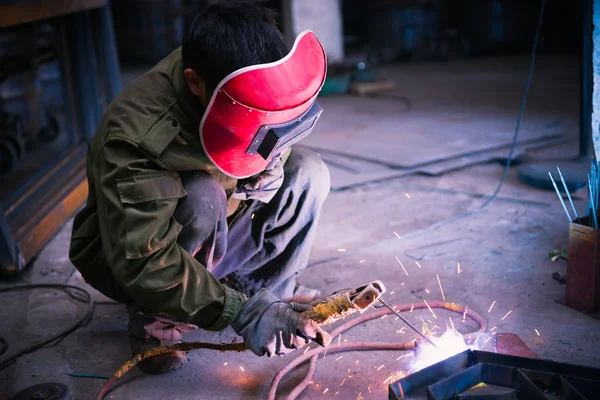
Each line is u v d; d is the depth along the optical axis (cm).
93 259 238
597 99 278
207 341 266
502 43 1151
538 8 1140
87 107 552
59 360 256
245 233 254
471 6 1166
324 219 411
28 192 411
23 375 246
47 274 342
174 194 199
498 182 466
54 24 526
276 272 268
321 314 193
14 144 554
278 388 232
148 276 191
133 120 202
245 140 191
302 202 258
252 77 180
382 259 341
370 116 724
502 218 391
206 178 216
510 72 965
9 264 331
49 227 388
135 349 247
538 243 349
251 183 233
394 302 293
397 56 1166
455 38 1172
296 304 200
